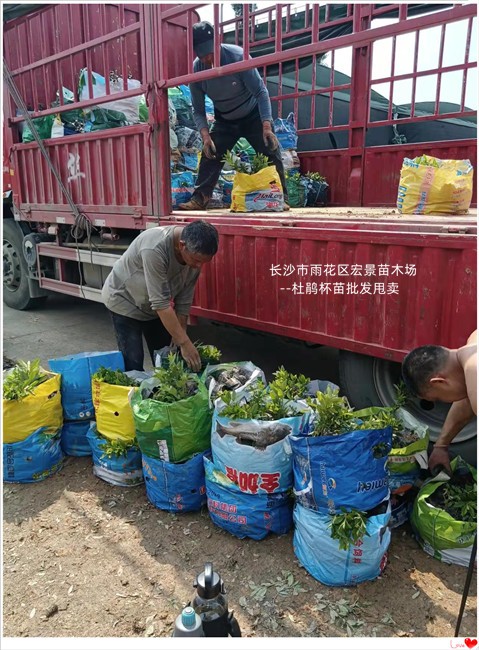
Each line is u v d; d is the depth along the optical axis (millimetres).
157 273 2920
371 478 2119
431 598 2115
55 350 5129
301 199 5289
